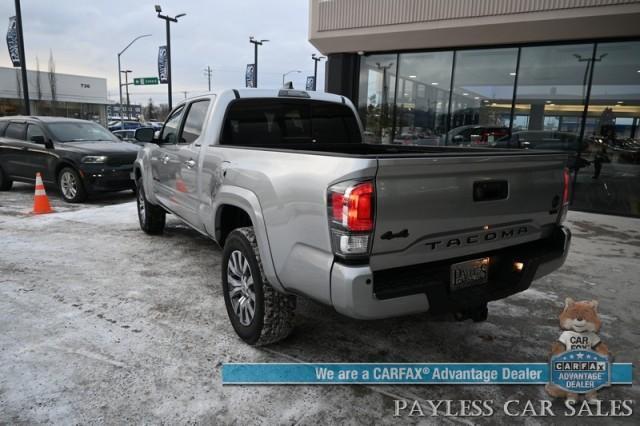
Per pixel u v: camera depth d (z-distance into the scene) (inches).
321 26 402.6
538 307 153.9
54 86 1679.4
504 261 109.6
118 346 119.6
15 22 605.3
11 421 88.9
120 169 337.4
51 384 101.7
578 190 349.7
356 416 94.0
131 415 91.9
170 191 189.5
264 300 110.3
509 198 103.7
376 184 83.4
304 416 93.4
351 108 185.5
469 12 333.4
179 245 220.7
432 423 92.4
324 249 89.6
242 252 116.7
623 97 324.8
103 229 253.8
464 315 106.0
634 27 299.7
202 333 128.2
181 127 179.0
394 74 418.3
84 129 377.7
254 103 158.7
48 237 234.8
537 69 354.0
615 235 265.4
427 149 156.6
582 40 332.5
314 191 90.6
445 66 392.8
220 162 135.0
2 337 123.7
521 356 120.2
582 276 187.6
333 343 124.2
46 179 358.0
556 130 353.4
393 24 366.0
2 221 273.9
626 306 156.3
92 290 160.2
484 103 379.9
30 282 167.5
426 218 90.5
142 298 153.3
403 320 140.1
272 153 109.0
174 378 105.2
